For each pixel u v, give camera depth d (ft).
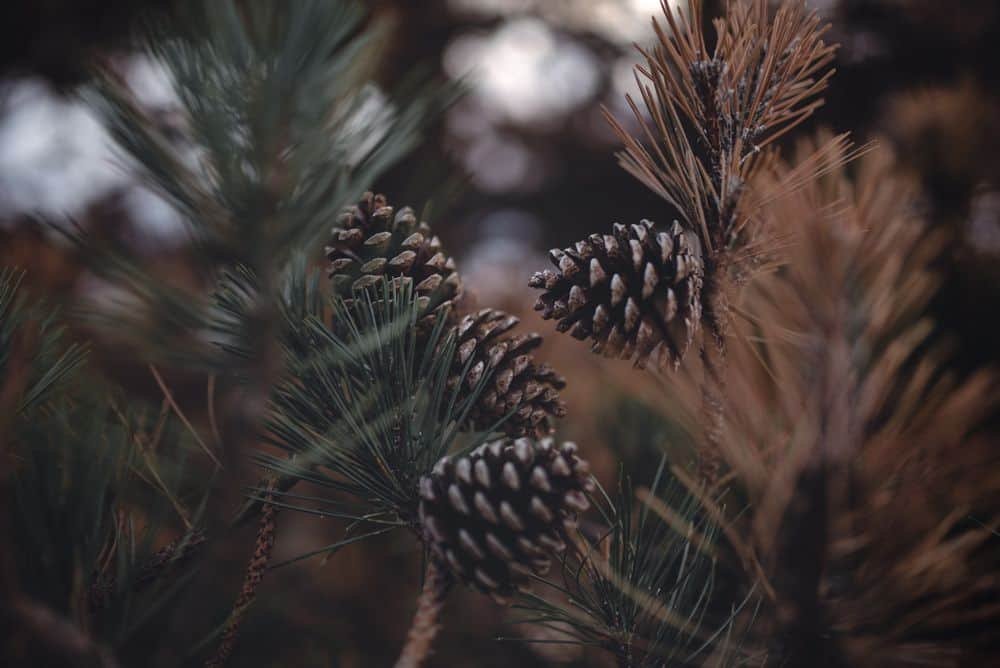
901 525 1.77
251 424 1.81
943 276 2.67
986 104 3.30
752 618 1.85
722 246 1.94
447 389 1.95
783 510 1.69
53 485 1.76
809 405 1.67
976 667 1.79
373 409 1.90
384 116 1.78
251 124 1.66
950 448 1.80
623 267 1.88
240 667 2.55
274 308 1.76
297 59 1.68
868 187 1.75
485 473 1.73
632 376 2.03
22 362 1.73
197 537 1.92
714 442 1.94
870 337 1.66
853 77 4.86
